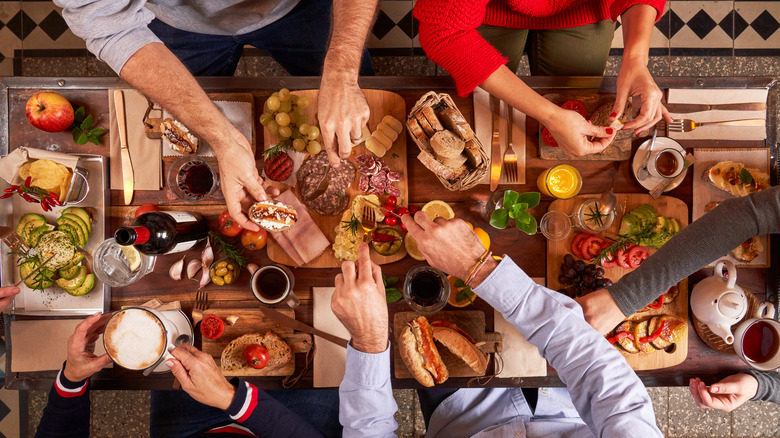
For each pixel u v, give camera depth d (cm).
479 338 146
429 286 140
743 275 152
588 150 137
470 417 166
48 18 238
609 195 143
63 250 139
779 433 233
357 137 128
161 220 131
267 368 146
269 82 149
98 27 114
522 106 138
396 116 150
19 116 149
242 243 147
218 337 145
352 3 128
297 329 146
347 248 145
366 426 121
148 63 120
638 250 143
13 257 146
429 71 240
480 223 151
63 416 140
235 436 151
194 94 124
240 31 167
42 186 139
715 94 150
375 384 120
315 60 186
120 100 146
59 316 148
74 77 148
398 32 240
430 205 147
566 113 134
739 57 243
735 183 147
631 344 147
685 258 123
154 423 168
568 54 171
